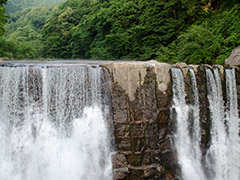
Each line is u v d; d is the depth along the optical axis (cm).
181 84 1010
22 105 837
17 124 835
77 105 892
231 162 1054
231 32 1554
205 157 1014
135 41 2467
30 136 849
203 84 1030
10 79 820
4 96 816
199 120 1023
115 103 892
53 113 870
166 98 966
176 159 959
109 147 892
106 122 900
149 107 925
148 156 891
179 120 994
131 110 898
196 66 1062
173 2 2267
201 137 1020
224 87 1076
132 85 911
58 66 873
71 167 878
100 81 906
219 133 1052
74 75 884
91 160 894
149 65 955
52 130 871
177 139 978
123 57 2594
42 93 858
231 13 1688
